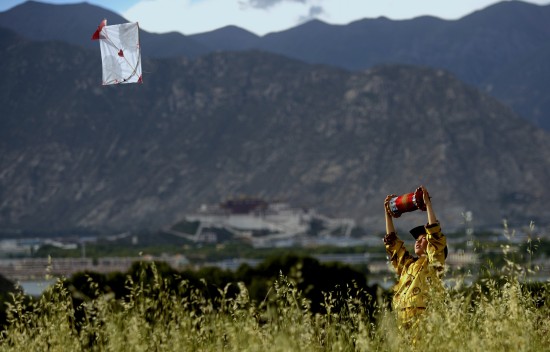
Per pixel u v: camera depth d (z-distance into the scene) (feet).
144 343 56.49
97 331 59.52
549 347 55.77
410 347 56.39
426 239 69.51
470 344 52.06
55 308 61.00
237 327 55.36
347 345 56.29
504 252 58.90
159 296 60.85
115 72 84.64
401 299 66.59
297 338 53.57
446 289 59.16
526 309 58.95
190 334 58.08
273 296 56.54
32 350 60.08
